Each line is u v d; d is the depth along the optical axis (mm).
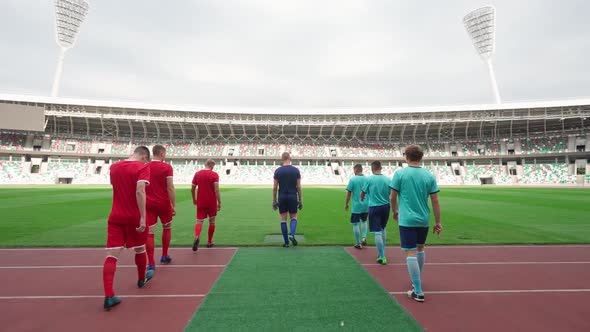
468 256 5281
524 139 48469
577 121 44656
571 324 2732
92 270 4391
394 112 48438
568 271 4387
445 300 3289
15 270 4371
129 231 3396
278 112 49500
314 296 3363
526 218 10133
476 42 52250
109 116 46031
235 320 2773
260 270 4355
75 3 47906
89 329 2613
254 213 11352
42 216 9961
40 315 2896
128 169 3363
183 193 22922
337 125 51438
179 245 6043
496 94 50250
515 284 3824
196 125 51406
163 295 3402
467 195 21797
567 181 42188
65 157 46188
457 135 52844
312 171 50125
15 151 42500
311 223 9078
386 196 4844
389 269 4430
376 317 2850
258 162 51188
